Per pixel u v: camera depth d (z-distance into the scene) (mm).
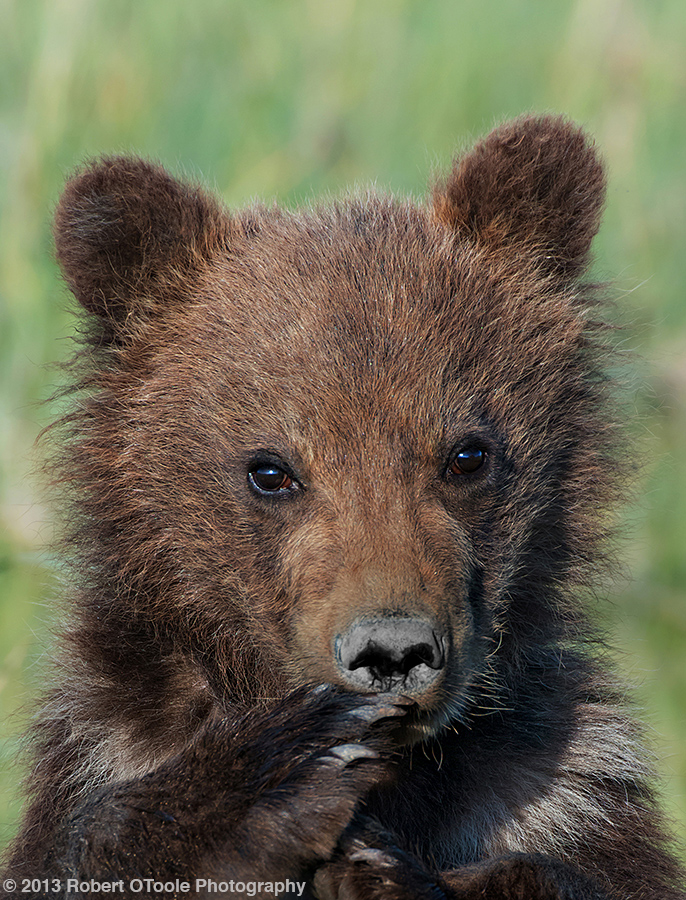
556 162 9492
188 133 15516
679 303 15688
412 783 8680
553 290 9656
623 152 16297
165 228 9195
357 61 16453
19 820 9680
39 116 14547
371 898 7191
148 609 8633
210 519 8438
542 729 9211
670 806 11383
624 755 9383
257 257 9016
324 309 8281
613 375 9992
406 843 8602
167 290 9188
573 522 9328
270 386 8141
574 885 7426
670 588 13719
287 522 8117
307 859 7066
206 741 7406
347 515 7715
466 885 7574
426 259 8844
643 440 10836
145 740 8531
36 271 13625
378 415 7930
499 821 9062
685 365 14812
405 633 7004
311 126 16188
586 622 9672
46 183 14258
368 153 16266
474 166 9539
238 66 15961
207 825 7051
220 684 8602
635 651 13109
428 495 7938
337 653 7203
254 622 8359
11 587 11969
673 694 12891
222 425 8328
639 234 15977
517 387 8727
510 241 9570
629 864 8961
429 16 16609
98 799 7543
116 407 8984
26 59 15141
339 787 7074
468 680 7633
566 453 9234
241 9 16031
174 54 15492
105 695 8594
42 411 12977
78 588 9031
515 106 16562
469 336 8492
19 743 9820
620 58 16641
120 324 9164
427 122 16344
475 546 8320
